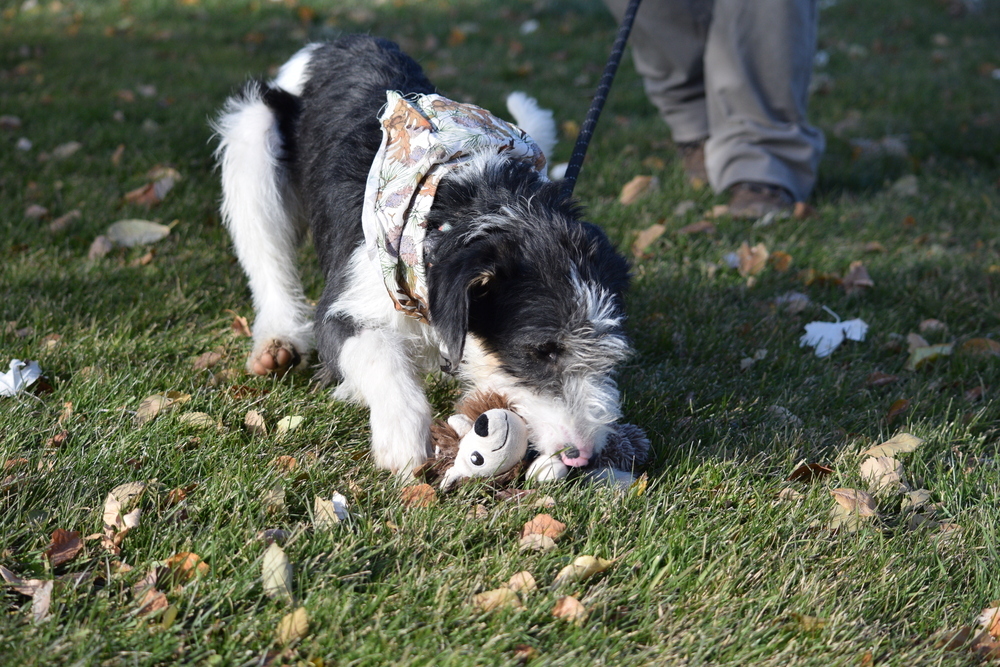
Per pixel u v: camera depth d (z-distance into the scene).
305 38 9.73
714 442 3.03
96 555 2.26
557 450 2.51
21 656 1.90
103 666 1.93
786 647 2.14
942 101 7.90
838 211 5.42
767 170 5.26
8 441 2.65
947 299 4.29
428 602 2.19
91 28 10.09
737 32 5.05
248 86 3.64
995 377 3.64
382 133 3.02
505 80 8.41
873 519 2.67
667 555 2.41
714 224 5.08
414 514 2.46
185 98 7.00
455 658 2.01
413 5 11.59
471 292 2.53
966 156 6.57
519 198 2.64
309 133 3.41
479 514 2.50
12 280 3.89
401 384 2.67
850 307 4.30
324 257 3.09
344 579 2.23
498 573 2.29
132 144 5.83
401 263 2.60
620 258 2.71
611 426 2.70
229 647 2.01
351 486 2.59
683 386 3.39
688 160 5.93
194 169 5.54
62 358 3.23
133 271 4.09
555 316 2.47
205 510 2.45
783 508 2.65
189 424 2.86
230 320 3.72
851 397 3.45
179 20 10.55
